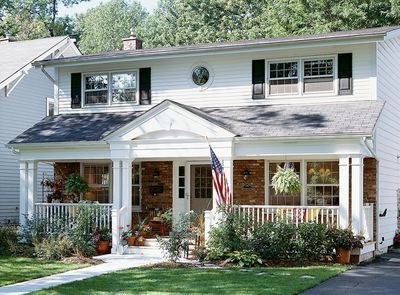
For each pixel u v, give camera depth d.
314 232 15.77
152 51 20.86
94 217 18.73
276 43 18.94
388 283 12.67
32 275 13.84
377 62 18.58
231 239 16.00
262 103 19.72
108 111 21.89
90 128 20.28
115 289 11.80
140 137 18.59
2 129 26.09
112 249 18.19
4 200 26.28
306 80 19.27
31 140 20.05
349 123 16.70
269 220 16.86
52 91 29.02
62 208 19.36
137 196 21.56
